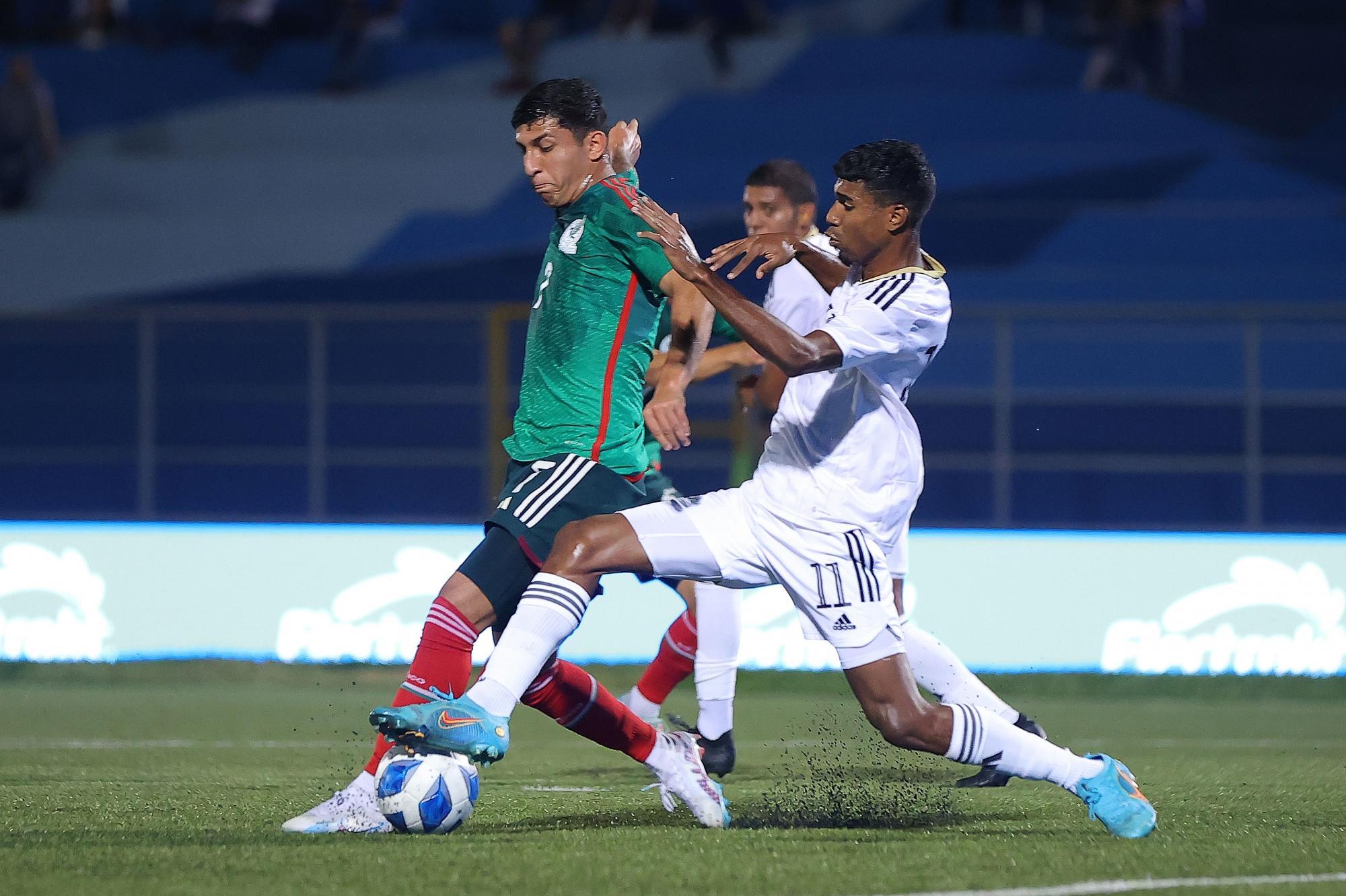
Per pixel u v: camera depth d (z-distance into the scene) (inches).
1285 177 2581.2
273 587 1606.8
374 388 2230.6
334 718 1261.1
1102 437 2230.6
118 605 1611.7
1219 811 719.7
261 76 2992.1
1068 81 2908.5
